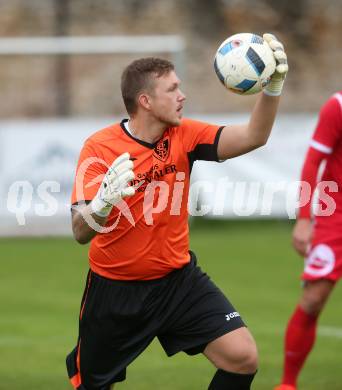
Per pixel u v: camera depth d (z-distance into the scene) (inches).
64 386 937.5
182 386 936.9
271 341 1133.7
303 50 2847.0
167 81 689.0
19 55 2502.5
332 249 850.8
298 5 2893.7
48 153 1962.4
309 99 2775.6
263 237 2017.7
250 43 684.1
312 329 864.3
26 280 1557.6
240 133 704.4
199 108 2687.0
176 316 708.7
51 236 2042.3
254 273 1604.3
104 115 2522.1
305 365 1021.2
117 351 722.2
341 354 1074.1
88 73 2532.0
